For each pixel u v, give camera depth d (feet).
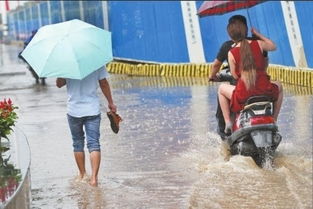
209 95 56.59
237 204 25.20
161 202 25.82
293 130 37.99
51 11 127.24
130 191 27.53
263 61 30.53
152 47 83.35
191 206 25.16
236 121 30.83
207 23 77.05
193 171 30.37
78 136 29.73
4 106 30.94
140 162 32.55
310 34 56.54
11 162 27.61
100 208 25.38
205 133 39.17
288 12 60.03
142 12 84.33
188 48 79.36
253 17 67.41
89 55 28.17
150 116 46.39
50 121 46.65
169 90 61.93
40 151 36.09
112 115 29.55
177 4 80.38
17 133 34.94
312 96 50.57
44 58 28.07
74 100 28.99
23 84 76.79
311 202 25.21
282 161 31.04
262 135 29.91
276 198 25.77
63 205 25.90
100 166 32.07
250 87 30.09
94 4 94.12
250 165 30.30
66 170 31.63
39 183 29.32
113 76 81.05
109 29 88.07
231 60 30.73
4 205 21.11
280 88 31.17
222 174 29.43
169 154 34.04
